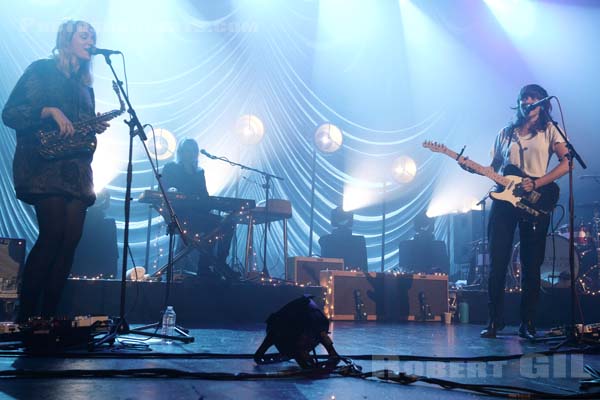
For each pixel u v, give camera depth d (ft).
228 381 7.50
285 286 19.03
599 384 7.48
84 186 11.60
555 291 21.62
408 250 28.96
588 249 25.90
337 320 20.16
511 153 15.08
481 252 25.99
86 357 9.21
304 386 7.28
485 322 21.34
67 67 11.66
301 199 37.27
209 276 18.86
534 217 14.70
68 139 11.24
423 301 21.29
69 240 11.61
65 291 15.87
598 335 12.71
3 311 14.37
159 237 33.04
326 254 26.35
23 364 8.36
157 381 7.32
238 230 35.32
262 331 14.39
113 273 21.26
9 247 14.58
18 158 11.21
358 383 7.61
